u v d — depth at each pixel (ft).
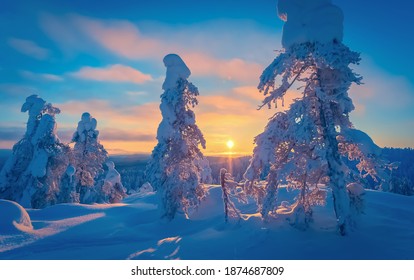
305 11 41.55
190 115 73.31
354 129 44.01
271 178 46.06
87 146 132.67
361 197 43.62
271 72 42.55
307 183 46.50
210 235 49.24
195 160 74.28
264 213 45.55
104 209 99.09
